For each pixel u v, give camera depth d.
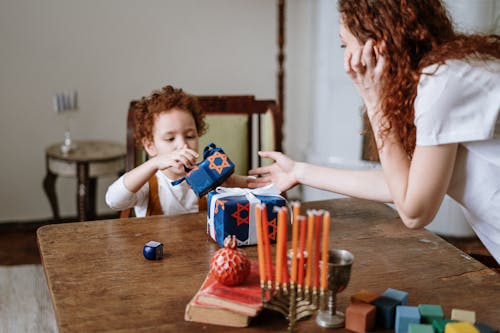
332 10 3.26
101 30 3.25
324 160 3.43
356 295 1.06
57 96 2.98
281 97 3.35
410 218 1.15
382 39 1.13
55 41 3.19
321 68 3.40
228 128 2.05
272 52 3.55
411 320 0.98
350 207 1.65
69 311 1.06
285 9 3.52
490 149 1.15
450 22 1.18
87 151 2.99
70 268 1.24
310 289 1.00
